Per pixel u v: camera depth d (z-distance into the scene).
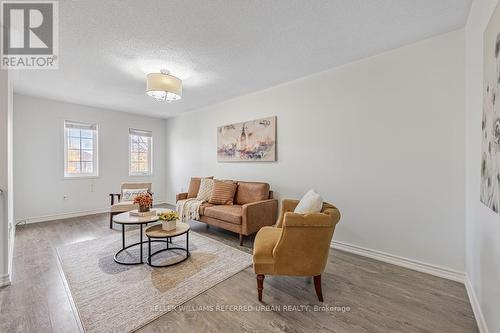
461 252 2.07
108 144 4.93
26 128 3.93
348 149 2.76
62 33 2.06
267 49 2.40
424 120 2.25
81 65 2.72
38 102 4.04
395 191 2.43
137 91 3.70
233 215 3.07
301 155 3.21
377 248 2.56
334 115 2.88
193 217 3.60
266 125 3.61
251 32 2.09
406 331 1.48
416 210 2.31
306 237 1.71
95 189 4.73
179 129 5.50
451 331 1.49
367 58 2.60
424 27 2.04
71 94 3.88
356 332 1.47
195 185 4.32
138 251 2.75
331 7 1.76
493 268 1.30
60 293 1.87
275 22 1.95
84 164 4.65
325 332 1.47
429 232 2.24
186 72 2.97
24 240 3.12
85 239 3.17
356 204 2.71
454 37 2.08
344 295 1.87
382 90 2.50
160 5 1.72
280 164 3.47
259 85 3.49
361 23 1.97
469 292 1.84
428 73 2.22
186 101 4.36
